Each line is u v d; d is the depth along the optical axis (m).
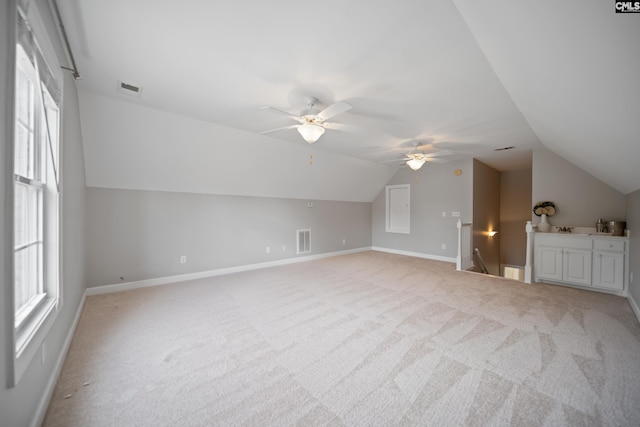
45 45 1.40
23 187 1.46
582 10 0.96
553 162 4.34
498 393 1.61
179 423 1.39
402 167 6.60
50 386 1.56
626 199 3.66
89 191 3.39
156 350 2.10
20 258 1.41
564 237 3.87
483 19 1.44
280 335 2.36
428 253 6.11
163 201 3.96
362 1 1.45
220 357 2.01
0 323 0.96
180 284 3.94
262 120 3.41
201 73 2.27
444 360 1.96
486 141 4.17
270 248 5.23
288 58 2.03
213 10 1.54
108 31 1.75
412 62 2.05
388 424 1.38
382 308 2.98
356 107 2.92
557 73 1.58
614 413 1.44
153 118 3.14
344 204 6.68
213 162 4.02
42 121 1.61
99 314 2.79
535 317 2.73
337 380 1.74
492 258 6.40
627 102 1.41
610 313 2.83
